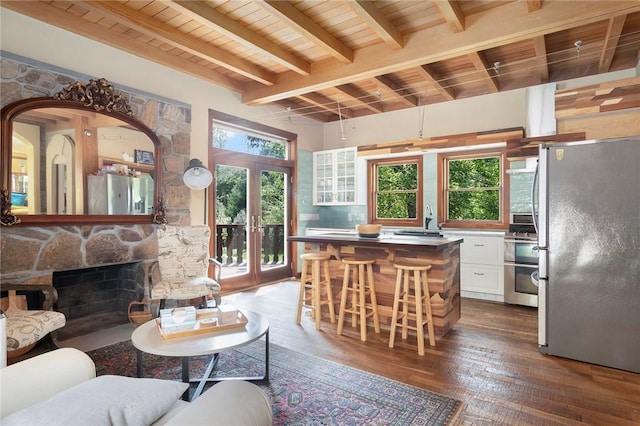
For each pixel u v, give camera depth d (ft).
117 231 12.05
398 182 20.02
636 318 8.52
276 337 10.92
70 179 10.89
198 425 3.06
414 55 11.40
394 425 6.46
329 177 21.01
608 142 8.76
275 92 15.29
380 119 20.29
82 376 4.55
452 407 7.04
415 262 11.03
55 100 10.48
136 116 12.57
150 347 6.37
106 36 11.53
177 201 13.91
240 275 17.37
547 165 9.49
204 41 12.14
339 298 12.66
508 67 14.51
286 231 20.04
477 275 15.64
